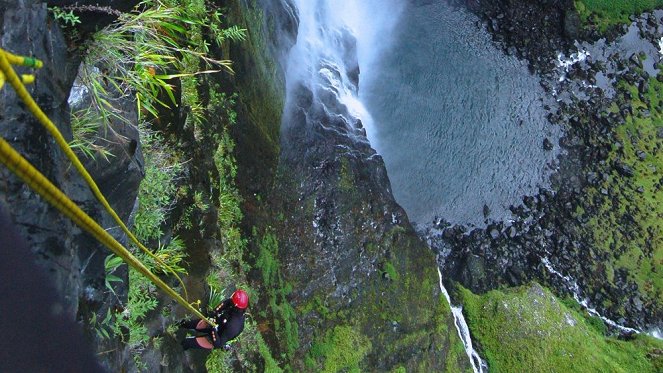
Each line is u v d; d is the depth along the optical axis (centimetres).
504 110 2373
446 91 2336
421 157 2241
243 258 1155
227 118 1129
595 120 2450
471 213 2231
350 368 1464
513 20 2483
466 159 2286
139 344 672
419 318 1652
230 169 1149
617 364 2042
